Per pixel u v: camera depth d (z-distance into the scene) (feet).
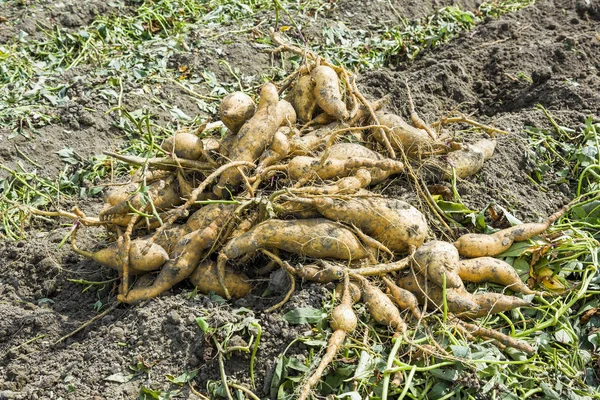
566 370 6.55
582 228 7.19
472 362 6.40
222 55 9.11
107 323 6.80
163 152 6.90
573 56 8.94
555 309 6.72
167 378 6.45
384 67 9.38
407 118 8.46
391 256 6.76
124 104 8.52
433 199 7.05
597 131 7.77
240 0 10.19
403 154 7.09
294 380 6.37
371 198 6.74
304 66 7.38
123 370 6.52
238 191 6.90
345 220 6.70
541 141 7.79
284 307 6.57
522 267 6.91
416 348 6.46
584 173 7.54
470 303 6.61
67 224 7.70
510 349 6.57
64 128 8.37
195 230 6.80
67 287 7.15
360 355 6.43
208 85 8.87
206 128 7.34
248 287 6.77
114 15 9.93
